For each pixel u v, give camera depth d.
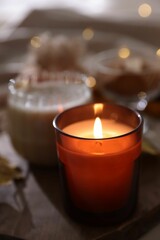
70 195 0.41
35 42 0.78
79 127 0.43
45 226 0.41
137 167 0.41
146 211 0.42
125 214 0.41
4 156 0.51
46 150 0.48
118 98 0.62
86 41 0.97
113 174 0.39
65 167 0.40
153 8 1.28
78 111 0.44
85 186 0.40
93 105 0.44
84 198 0.40
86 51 0.86
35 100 0.49
